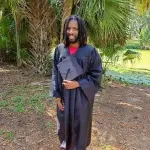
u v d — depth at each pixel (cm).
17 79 641
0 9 770
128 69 1139
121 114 464
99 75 271
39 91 554
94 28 614
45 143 351
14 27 805
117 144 365
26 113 429
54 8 661
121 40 630
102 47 670
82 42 266
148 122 443
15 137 359
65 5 582
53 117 421
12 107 449
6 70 739
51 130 381
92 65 271
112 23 557
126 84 715
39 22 670
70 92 270
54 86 280
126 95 587
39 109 447
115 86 671
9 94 525
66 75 266
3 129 375
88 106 274
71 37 263
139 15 687
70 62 265
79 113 271
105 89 623
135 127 419
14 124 391
